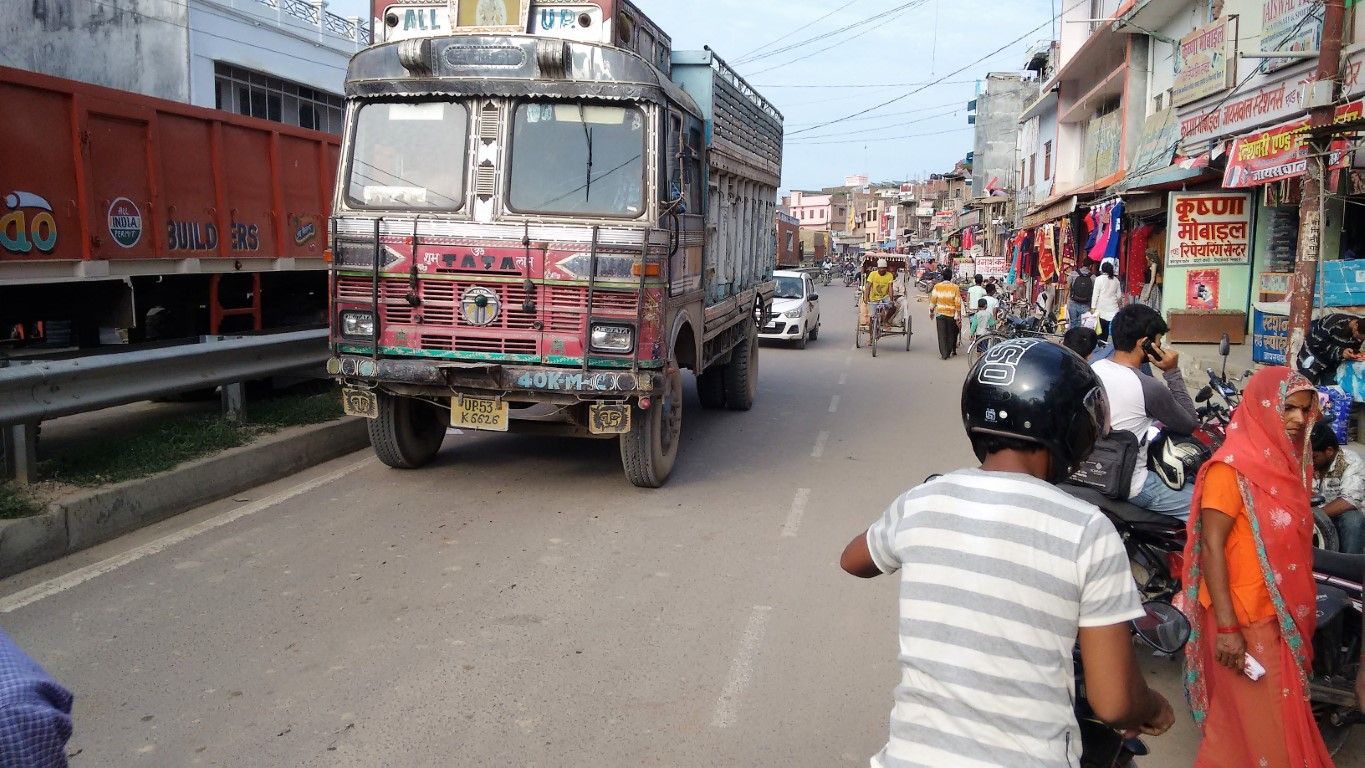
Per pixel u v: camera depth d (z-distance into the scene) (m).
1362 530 5.00
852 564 2.36
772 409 12.60
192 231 10.00
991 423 2.16
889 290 20.25
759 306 13.17
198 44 19.25
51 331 9.72
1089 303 18.67
